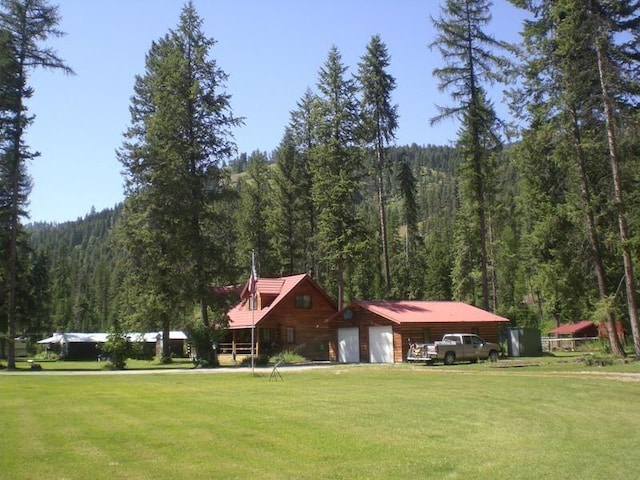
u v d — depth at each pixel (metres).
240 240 61.28
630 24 28.42
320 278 67.44
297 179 58.56
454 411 14.66
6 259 40.03
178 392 19.92
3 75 38.47
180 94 40.31
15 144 39.50
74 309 118.81
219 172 40.91
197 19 41.66
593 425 12.66
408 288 71.56
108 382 25.27
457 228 64.81
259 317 45.88
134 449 10.05
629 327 39.16
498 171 46.81
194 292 38.91
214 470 8.62
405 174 60.97
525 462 9.25
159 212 40.78
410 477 8.31
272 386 22.11
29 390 21.16
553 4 29.66
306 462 9.16
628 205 28.25
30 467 8.72
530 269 50.91
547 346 60.50
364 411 14.69
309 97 58.66
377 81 47.47
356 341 44.09
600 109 29.09
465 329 42.75
